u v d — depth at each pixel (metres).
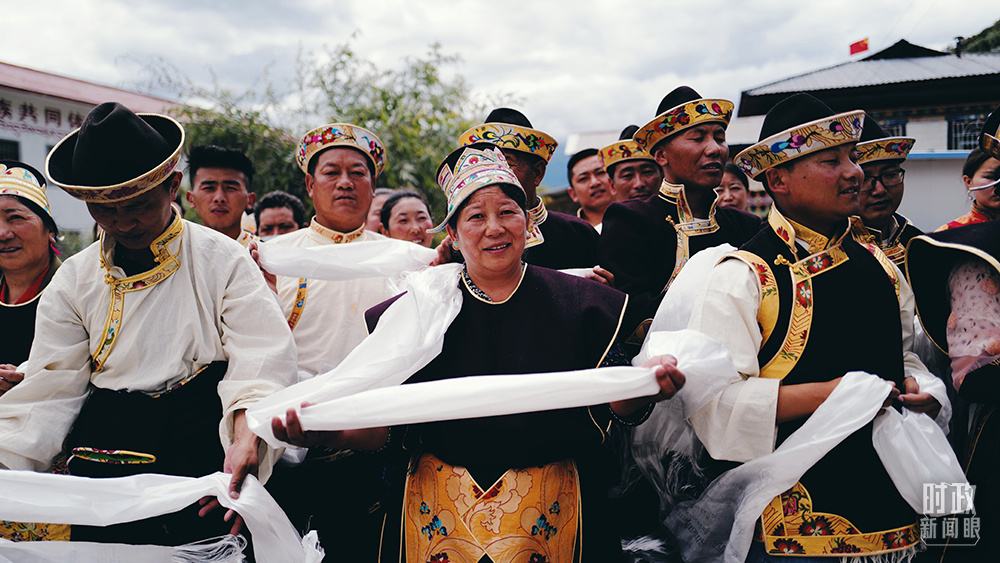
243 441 2.00
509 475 1.88
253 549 2.03
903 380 2.02
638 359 1.91
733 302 1.97
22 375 2.28
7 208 2.62
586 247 3.09
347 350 2.88
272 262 2.44
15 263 2.65
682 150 2.70
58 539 2.15
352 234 3.12
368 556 2.65
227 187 3.78
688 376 1.77
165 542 2.10
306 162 3.16
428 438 1.97
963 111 8.90
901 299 2.15
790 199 2.02
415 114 8.62
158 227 2.11
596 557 2.01
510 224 1.93
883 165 2.72
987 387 1.90
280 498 2.44
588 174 4.79
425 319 1.97
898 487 1.87
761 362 1.99
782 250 2.02
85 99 12.05
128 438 2.07
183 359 2.14
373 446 2.01
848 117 1.92
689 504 2.12
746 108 9.60
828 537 1.88
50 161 2.04
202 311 2.17
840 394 1.85
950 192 5.38
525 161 2.93
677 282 2.20
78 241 7.70
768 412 1.87
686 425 2.19
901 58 9.79
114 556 2.02
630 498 2.41
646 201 2.83
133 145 1.96
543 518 1.89
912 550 1.95
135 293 2.13
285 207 4.92
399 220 4.35
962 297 2.02
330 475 2.63
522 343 1.95
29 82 11.62
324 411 1.77
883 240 2.99
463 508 1.88
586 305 1.99
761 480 1.90
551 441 1.88
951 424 2.35
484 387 1.72
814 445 1.83
